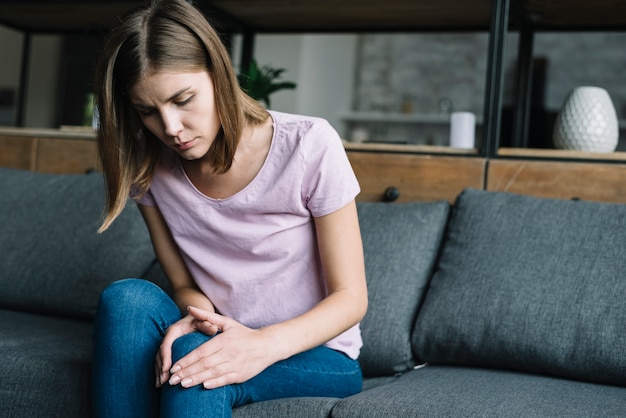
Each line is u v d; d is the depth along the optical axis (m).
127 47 1.25
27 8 2.82
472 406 1.27
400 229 1.89
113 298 1.28
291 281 1.42
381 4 2.41
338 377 1.41
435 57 6.87
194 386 1.18
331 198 1.37
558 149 2.10
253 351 1.22
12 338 1.68
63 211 2.20
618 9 2.21
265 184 1.40
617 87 6.09
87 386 1.46
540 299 1.61
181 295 1.51
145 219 1.57
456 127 2.22
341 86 6.85
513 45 5.88
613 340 1.52
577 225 1.70
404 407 1.28
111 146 1.37
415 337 1.72
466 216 1.83
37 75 5.85
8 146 2.62
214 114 1.30
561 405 1.31
